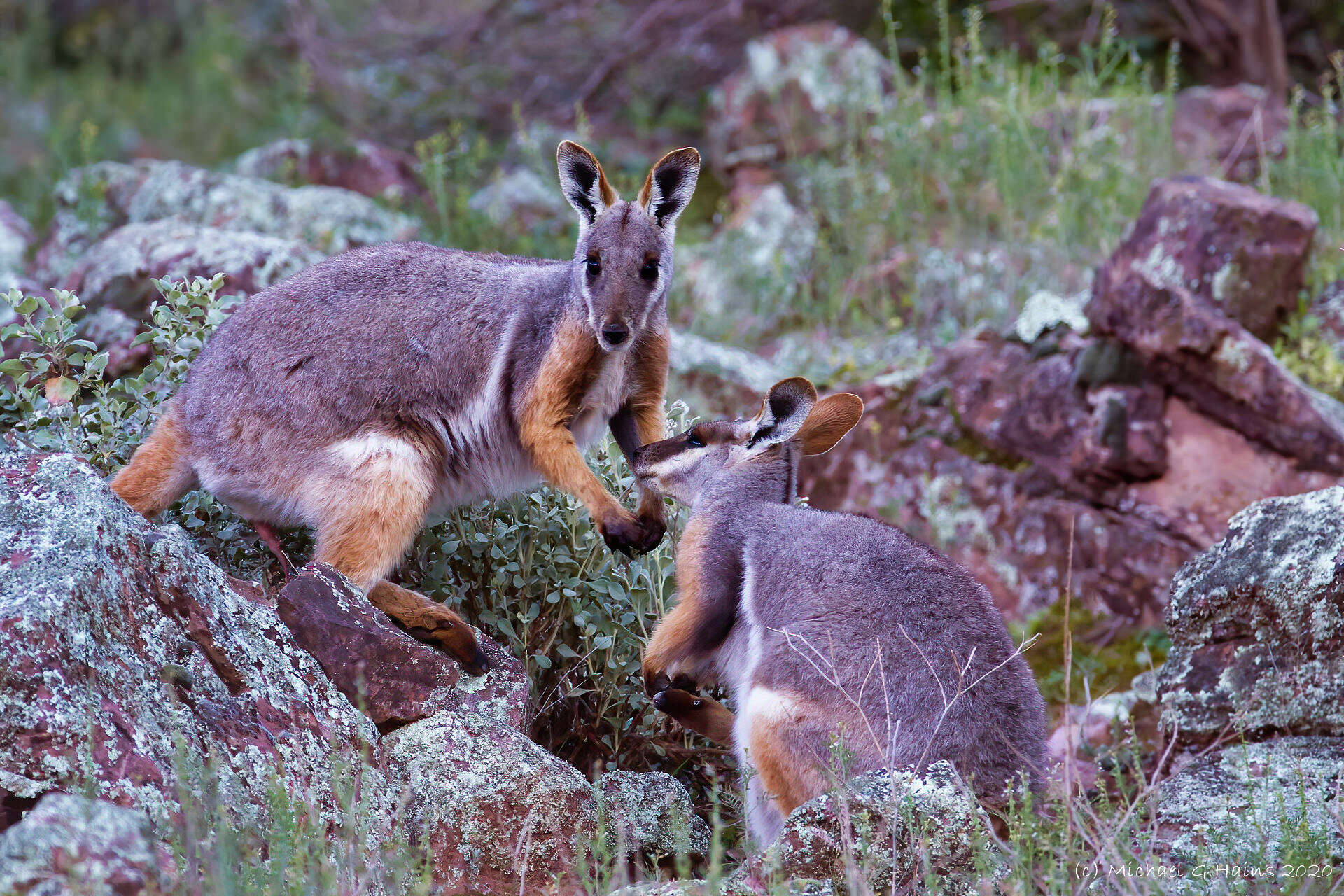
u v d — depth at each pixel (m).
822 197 19.91
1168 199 14.79
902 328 17.53
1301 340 14.51
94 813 5.90
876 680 7.88
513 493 10.03
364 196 19.89
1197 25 24.14
